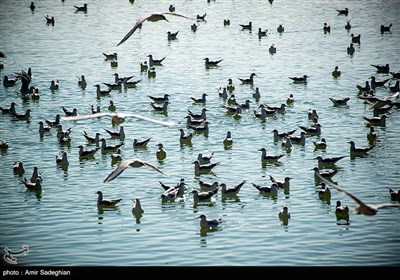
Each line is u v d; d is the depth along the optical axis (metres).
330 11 140.38
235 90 88.38
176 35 120.50
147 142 68.62
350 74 94.56
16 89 91.19
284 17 135.25
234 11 142.75
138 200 52.84
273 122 76.19
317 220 51.16
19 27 127.38
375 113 76.44
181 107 82.00
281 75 94.88
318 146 67.38
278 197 55.84
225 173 61.50
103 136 72.50
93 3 152.25
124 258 45.75
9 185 59.12
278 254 45.91
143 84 92.25
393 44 111.44
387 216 51.59
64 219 52.03
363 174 60.41
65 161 63.66
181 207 54.31
